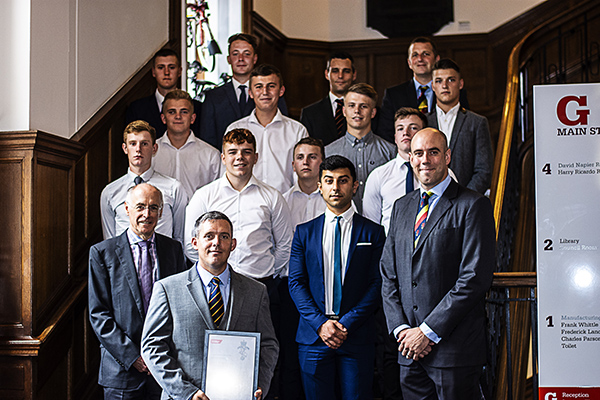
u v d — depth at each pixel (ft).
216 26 22.80
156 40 18.69
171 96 14.43
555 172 10.68
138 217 11.23
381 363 12.98
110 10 15.87
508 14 26.27
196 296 9.78
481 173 14.67
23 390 11.58
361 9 27.27
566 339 10.52
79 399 13.14
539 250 10.64
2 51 12.26
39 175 12.17
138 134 12.82
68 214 13.15
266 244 12.60
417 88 16.87
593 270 10.53
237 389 9.22
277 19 26.40
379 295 11.45
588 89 10.69
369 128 14.43
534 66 23.89
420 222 10.79
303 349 11.41
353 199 14.14
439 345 10.27
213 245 9.80
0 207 11.97
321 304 11.48
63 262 12.92
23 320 11.75
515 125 16.48
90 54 14.76
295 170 13.50
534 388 11.20
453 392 10.20
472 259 10.30
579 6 20.24
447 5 26.63
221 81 22.66
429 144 10.69
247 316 9.98
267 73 14.43
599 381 10.46
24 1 12.27
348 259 11.56
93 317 11.07
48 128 12.79
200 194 12.62
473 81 26.43
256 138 14.70
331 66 16.29
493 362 12.63
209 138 15.92
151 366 9.53
